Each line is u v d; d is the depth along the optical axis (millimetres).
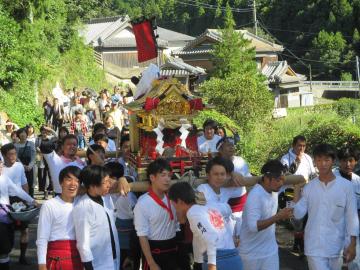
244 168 8852
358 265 8094
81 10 42844
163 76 9141
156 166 6684
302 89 61000
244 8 81250
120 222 8188
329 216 6855
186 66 42188
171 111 8625
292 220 9875
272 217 6656
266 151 17281
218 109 24406
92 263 6379
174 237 6875
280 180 6828
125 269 8266
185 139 8648
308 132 15336
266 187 6887
